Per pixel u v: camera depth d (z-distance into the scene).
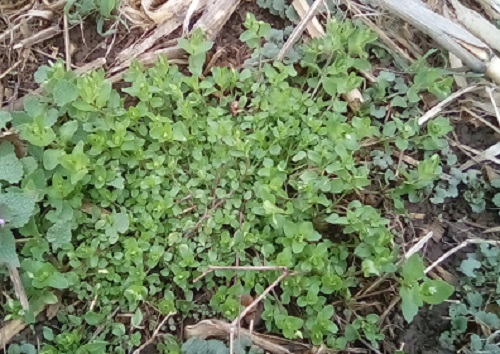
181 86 0.37
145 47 0.39
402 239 0.36
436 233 0.37
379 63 0.40
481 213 0.37
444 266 0.36
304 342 0.34
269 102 0.37
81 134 0.36
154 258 0.34
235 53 0.40
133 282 0.34
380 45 0.40
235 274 0.34
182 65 0.39
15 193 0.33
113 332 0.33
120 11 0.40
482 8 0.42
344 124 0.35
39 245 0.34
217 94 0.38
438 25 0.37
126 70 0.38
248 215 0.35
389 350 0.35
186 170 0.36
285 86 0.36
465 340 0.35
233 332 0.33
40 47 0.40
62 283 0.32
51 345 0.33
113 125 0.35
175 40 0.39
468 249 0.37
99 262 0.34
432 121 0.37
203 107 0.37
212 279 0.35
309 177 0.35
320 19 0.41
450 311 0.35
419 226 0.37
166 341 0.34
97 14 0.40
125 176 0.35
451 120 0.39
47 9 0.40
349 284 0.34
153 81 0.36
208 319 0.34
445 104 0.39
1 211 0.33
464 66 0.39
